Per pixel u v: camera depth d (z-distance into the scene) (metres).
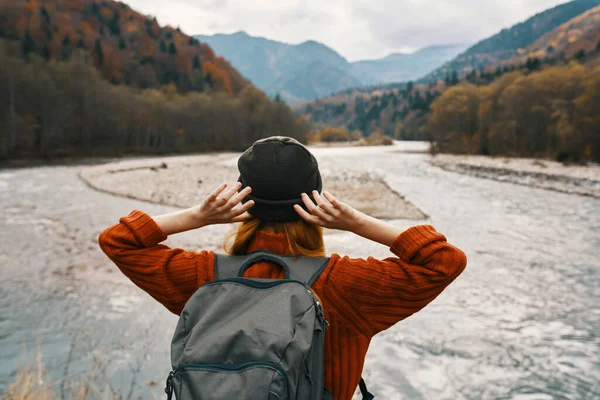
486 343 5.48
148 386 4.25
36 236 11.05
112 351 5.03
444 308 6.60
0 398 3.33
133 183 24.05
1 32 117.12
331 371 0.99
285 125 93.06
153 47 149.38
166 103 79.19
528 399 4.30
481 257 9.72
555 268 8.90
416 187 24.78
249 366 0.76
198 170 33.81
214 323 0.87
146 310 6.35
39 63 60.72
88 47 129.88
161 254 1.06
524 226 13.64
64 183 24.58
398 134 177.50
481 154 68.44
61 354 4.91
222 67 171.75
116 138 67.69
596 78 48.72
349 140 138.38
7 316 6.02
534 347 5.38
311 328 0.84
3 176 29.16
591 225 13.92
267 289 0.92
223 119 84.25
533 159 53.12
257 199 1.04
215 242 10.73
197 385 0.76
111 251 1.05
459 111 75.38
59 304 6.52
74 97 59.78
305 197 1.02
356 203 17.00
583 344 5.46
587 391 4.45
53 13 140.62
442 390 4.45
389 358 5.10
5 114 45.84
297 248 1.05
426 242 0.98
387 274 0.97
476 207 17.64
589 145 47.91
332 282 0.99
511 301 6.95
